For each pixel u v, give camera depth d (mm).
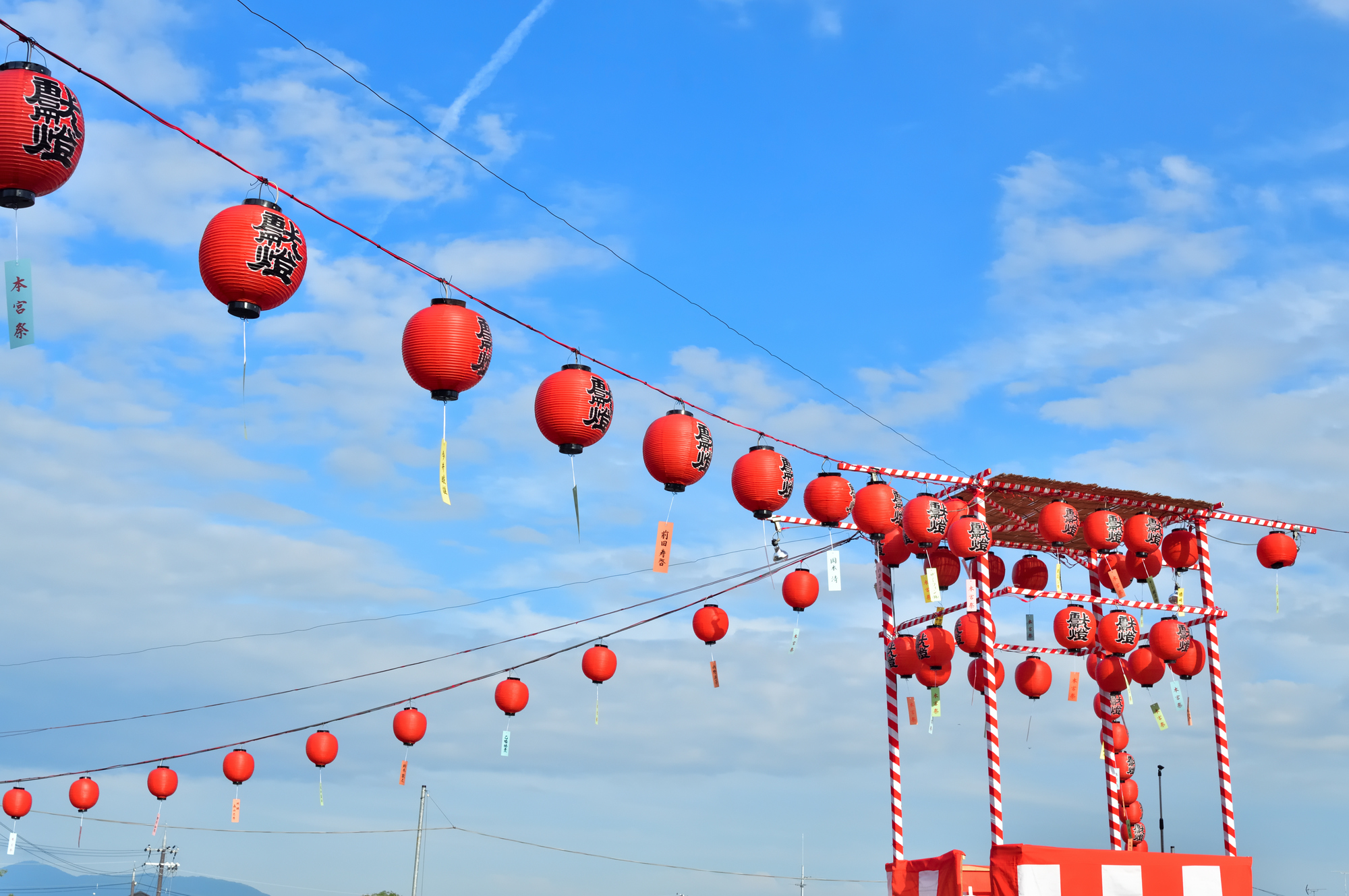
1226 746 15422
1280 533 16328
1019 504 15781
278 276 8180
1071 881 12602
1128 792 18328
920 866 13695
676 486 11711
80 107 7266
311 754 19906
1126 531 15250
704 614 16031
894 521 14453
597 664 17000
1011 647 17234
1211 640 15812
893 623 16062
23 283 7234
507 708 18438
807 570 15500
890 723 15742
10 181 7082
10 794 22141
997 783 13922
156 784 21344
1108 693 17359
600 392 10477
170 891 58625
